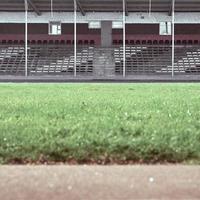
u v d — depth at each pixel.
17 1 58.88
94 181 7.47
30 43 63.78
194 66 60.66
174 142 10.30
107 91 34.78
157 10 61.22
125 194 6.77
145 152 9.58
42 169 8.41
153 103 22.52
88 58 61.16
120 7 59.62
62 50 62.50
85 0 56.78
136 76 56.84
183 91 34.88
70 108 19.09
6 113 16.75
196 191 6.93
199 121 14.18
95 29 64.31
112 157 9.42
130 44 63.03
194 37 63.72
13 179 7.61
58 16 62.44
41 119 14.72
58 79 54.69
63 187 7.12
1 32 64.38
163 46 62.88
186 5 58.84
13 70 59.75
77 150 9.79
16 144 10.31
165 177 7.76
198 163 9.03
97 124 13.30
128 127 12.55
